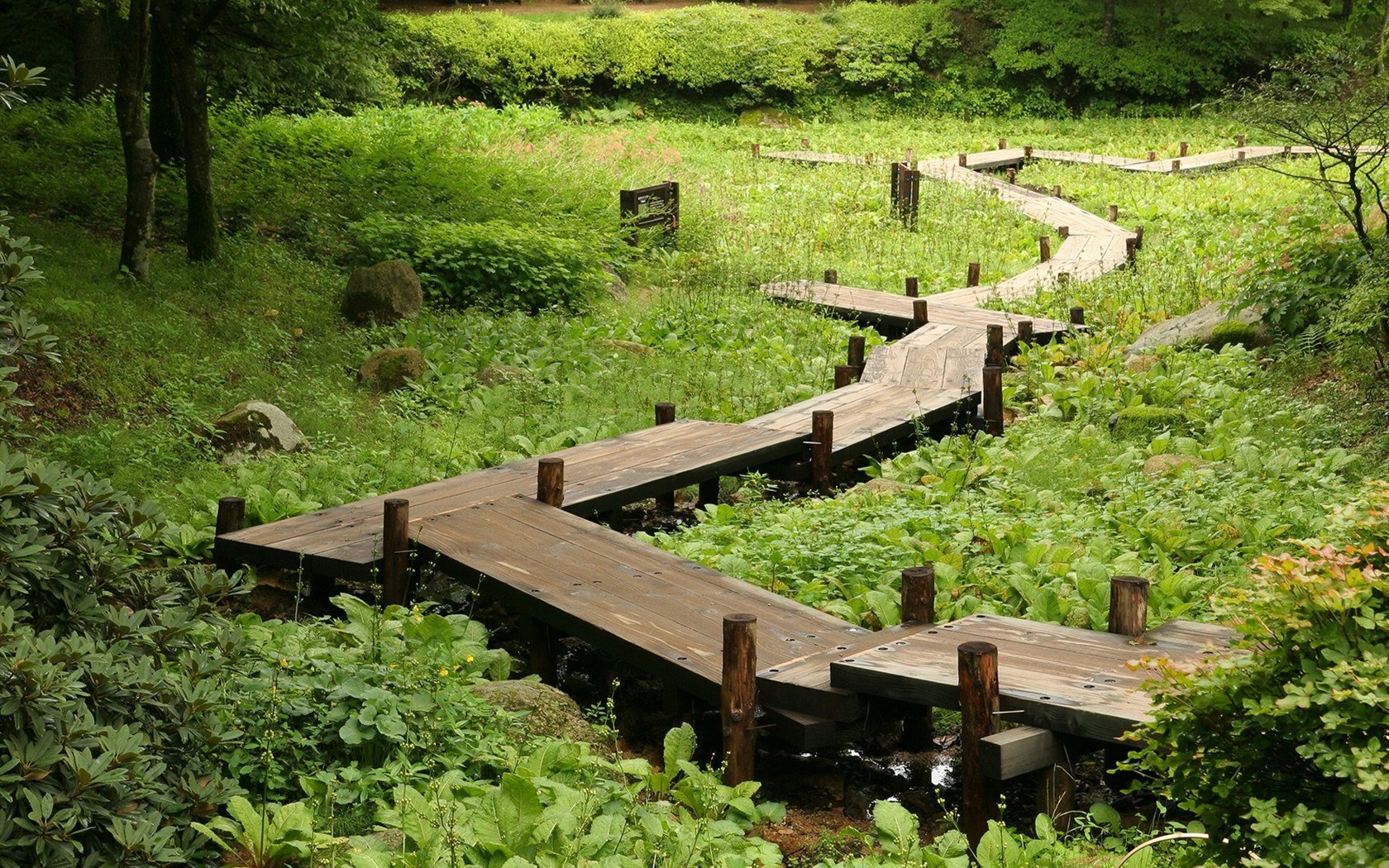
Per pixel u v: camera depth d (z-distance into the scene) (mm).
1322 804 3037
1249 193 23422
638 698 6594
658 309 15406
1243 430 10016
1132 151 32344
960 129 37031
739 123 38188
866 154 29719
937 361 12688
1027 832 5094
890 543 7812
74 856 3510
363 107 27984
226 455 9812
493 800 4340
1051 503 8742
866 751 5953
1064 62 38844
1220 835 3223
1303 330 11695
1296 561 3094
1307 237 12273
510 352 13070
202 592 4625
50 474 3977
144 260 12320
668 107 38750
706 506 8867
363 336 13031
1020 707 4922
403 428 10789
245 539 7566
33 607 3971
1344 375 10398
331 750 4938
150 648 4301
